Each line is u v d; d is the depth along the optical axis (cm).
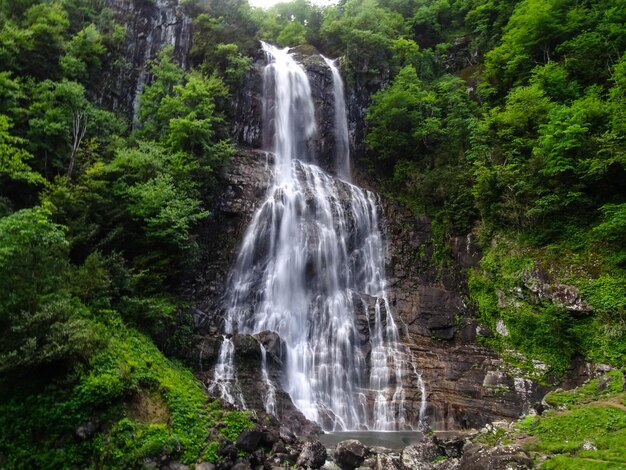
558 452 1145
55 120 2144
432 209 3036
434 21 4472
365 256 2817
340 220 2816
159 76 2942
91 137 2356
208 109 2639
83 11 3003
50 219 1692
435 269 2775
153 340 1664
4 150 1734
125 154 2123
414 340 2380
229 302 2317
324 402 2075
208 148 2447
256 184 2730
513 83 3238
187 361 1775
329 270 2644
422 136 3222
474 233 2727
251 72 3269
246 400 1744
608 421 1253
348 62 3634
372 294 2683
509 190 2570
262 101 3228
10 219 1355
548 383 2014
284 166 2991
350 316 2403
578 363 2017
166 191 1995
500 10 4041
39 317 1222
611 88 2664
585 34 2920
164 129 2655
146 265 1914
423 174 3167
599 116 2439
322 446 1383
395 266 2811
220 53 3180
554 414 1422
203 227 2438
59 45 2573
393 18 4372
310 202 2773
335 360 2242
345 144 3428
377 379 2189
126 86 2989
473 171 2866
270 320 2345
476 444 1355
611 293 2036
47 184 1841
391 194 3228
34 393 1217
